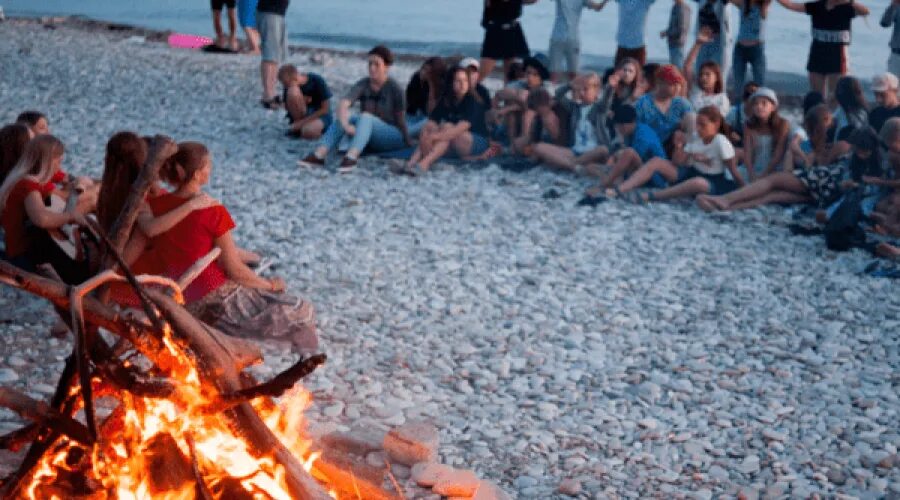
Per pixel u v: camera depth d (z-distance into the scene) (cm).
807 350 780
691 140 1132
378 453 591
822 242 1013
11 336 741
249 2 1980
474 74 1254
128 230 401
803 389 719
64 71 1758
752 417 679
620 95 1198
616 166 1135
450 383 711
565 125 1238
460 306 838
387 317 812
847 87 1101
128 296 654
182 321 390
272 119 1484
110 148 652
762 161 1127
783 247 1001
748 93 1195
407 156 1254
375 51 1239
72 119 1433
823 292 892
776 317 841
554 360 752
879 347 788
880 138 1016
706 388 718
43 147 750
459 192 1142
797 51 2195
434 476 561
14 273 367
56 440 402
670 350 774
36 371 691
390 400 677
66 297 372
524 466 607
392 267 919
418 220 1049
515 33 1695
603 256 966
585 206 1103
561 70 1705
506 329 801
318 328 783
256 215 1049
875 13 2525
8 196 744
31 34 2161
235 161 1252
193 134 1377
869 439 652
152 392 379
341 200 1107
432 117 1231
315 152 1228
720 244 1005
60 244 782
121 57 1916
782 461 624
